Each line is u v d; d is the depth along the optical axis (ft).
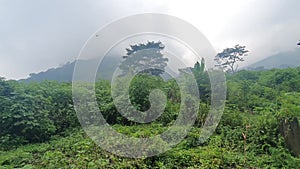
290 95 34.37
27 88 36.11
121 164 20.10
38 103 35.01
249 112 34.91
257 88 45.16
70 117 36.24
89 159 21.35
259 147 25.76
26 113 32.32
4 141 30.89
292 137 24.27
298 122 24.57
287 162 22.00
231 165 21.86
